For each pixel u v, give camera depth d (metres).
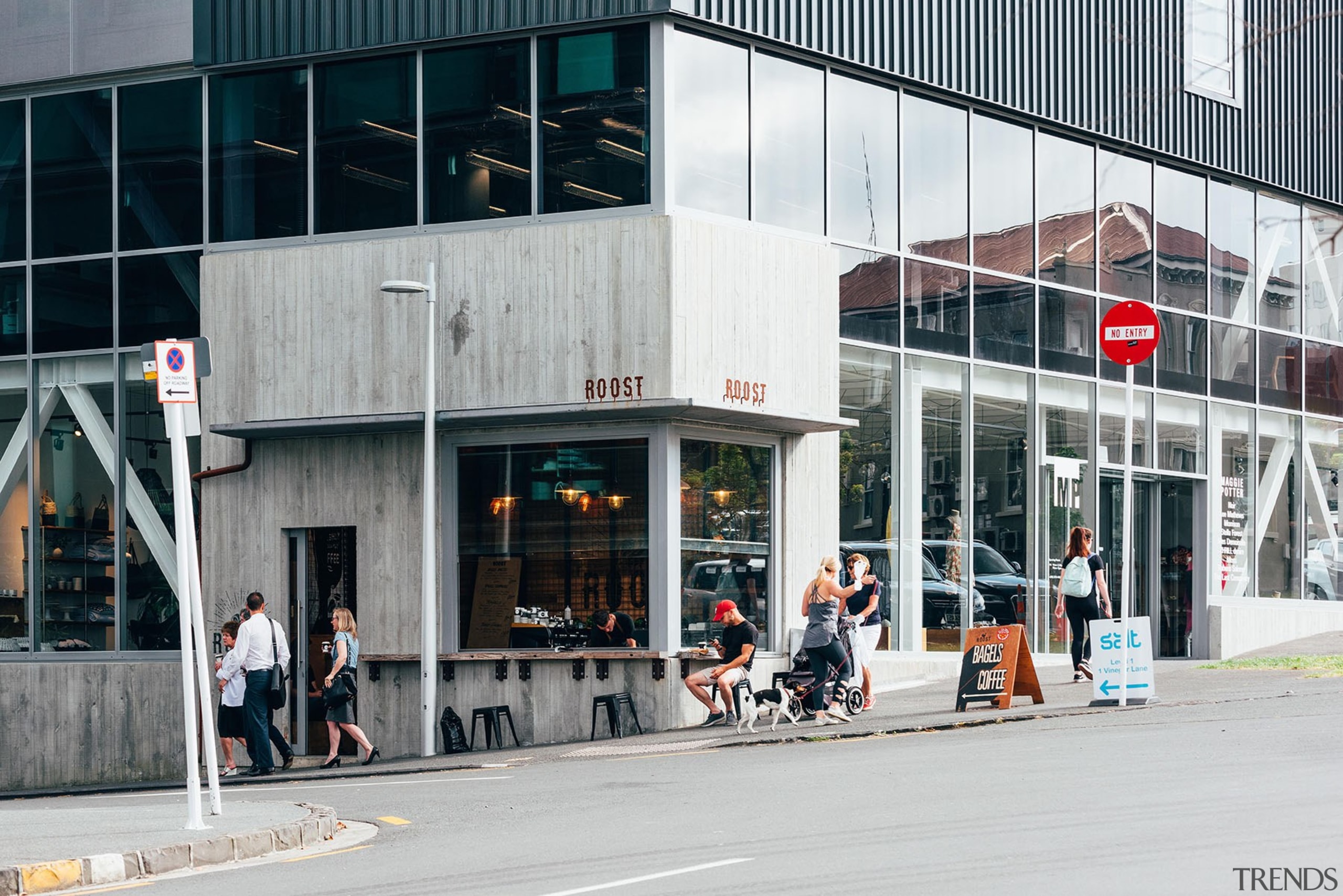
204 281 20.66
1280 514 27.56
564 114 19.34
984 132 22.92
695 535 18.88
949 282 22.23
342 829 11.63
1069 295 24.02
